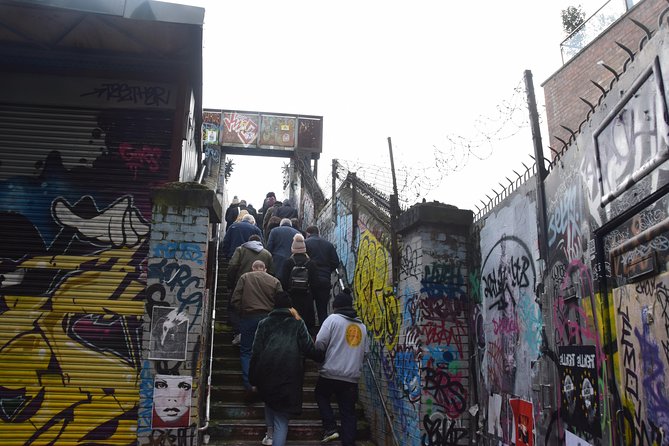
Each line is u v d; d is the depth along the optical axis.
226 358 7.56
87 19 5.46
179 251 5.56
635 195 2.89
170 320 5.39
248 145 20.22
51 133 6.08
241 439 6.16
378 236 7.20
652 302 2.71
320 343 5.82
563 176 3.84
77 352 5.36
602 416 3.23
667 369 2.57
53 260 5.64
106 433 5.19
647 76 2.78
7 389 5.22
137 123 6.23
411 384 5.52
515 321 4.54
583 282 3.50
